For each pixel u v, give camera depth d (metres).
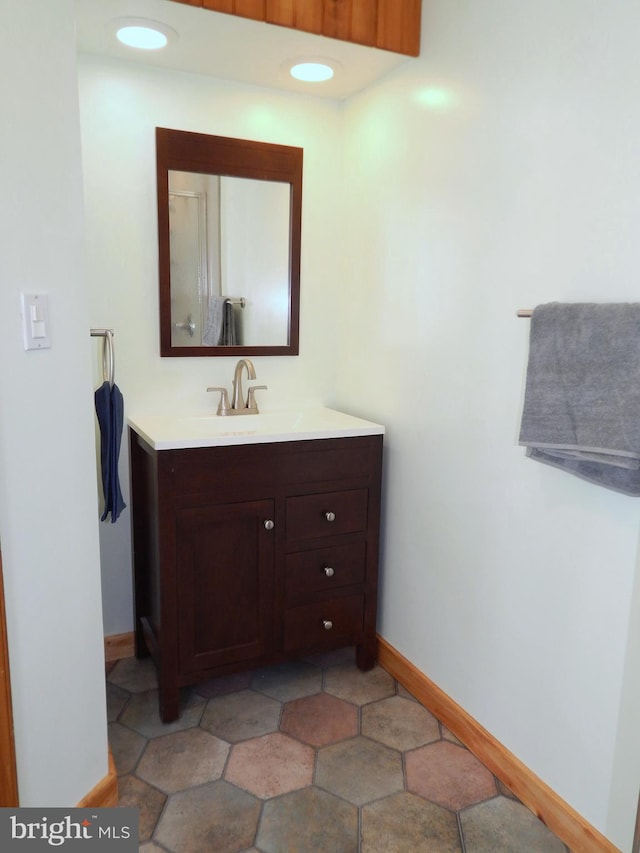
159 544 1.89
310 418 2.33
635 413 1.28
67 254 1.35
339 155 2.46
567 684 1.56
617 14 1.34
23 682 1.30
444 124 1.89
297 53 1.99
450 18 1.84
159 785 1.73
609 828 1.47
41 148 1.26
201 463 1.90
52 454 1.34
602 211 1.40
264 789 1.72
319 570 2.15
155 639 2.08
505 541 1.74
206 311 2.32
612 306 1.33
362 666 2.31
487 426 1.78
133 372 2.24
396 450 2.22
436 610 2.05
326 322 2.55
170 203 2.20
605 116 1.38
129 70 2.09
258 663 2.11
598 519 1.45
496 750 1.79
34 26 1.22
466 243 1.82
